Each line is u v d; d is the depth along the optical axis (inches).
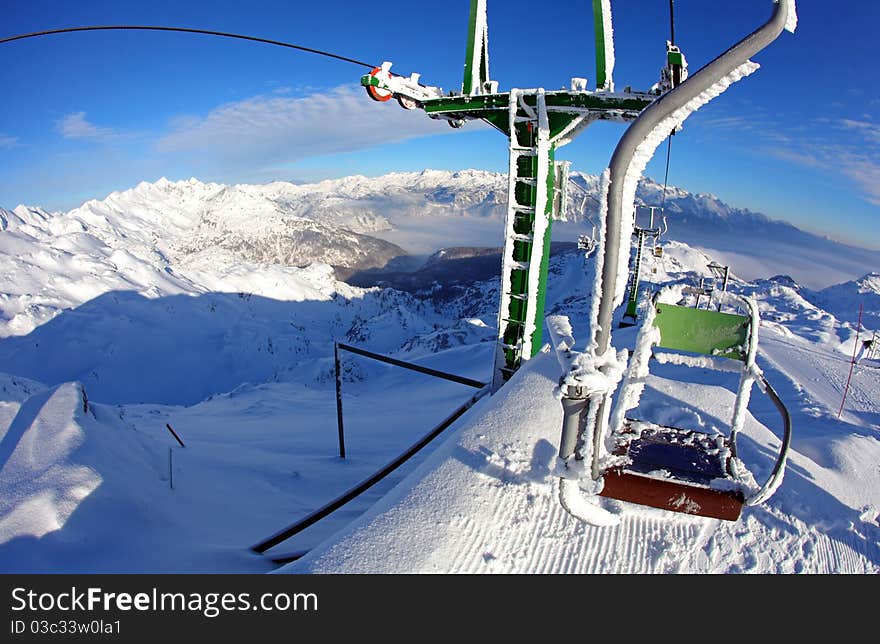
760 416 471.5
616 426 163.0
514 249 465.7
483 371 2146.9
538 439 190.7
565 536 157.9
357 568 144.3
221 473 498.6
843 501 207.3
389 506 167.2
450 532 154.1
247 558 278.2
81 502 260.2
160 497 335.9
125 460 363.6
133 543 251.1
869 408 738.2
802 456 242.7
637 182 92.7
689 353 165.8
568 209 455.2
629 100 392.2
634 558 153.8
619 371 105.0
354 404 1875.0
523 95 426.3
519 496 168.9
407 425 1187.3
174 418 1624.0
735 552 159.9
